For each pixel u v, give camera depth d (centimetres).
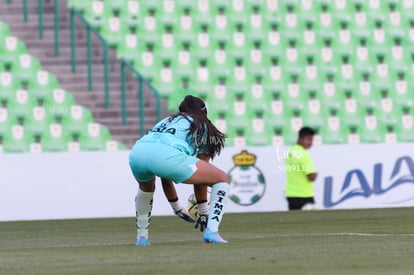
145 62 7175
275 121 7175
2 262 2294
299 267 1978
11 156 5112
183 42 7338
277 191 5344
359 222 4062
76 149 6606
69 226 4369
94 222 4666
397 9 7819
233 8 7562
